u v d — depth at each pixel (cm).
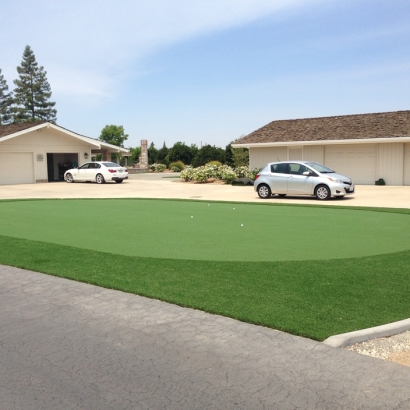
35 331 552
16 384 427
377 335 521
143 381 428
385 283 700
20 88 7412
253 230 1206
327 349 486
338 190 1988
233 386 416
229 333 529
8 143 3362
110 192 2634
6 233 1206
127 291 684
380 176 2805
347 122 3066
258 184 2145
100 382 428
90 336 534
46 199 2173
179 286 696
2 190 2817
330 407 382
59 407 387
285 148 3125
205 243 1030
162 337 524
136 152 7531
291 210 1641
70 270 802
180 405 387
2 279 766
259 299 631
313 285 691
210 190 2689
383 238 1080
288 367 450
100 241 1068
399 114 2958
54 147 3631
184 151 6119
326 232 1168
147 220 1409
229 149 5194
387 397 397
